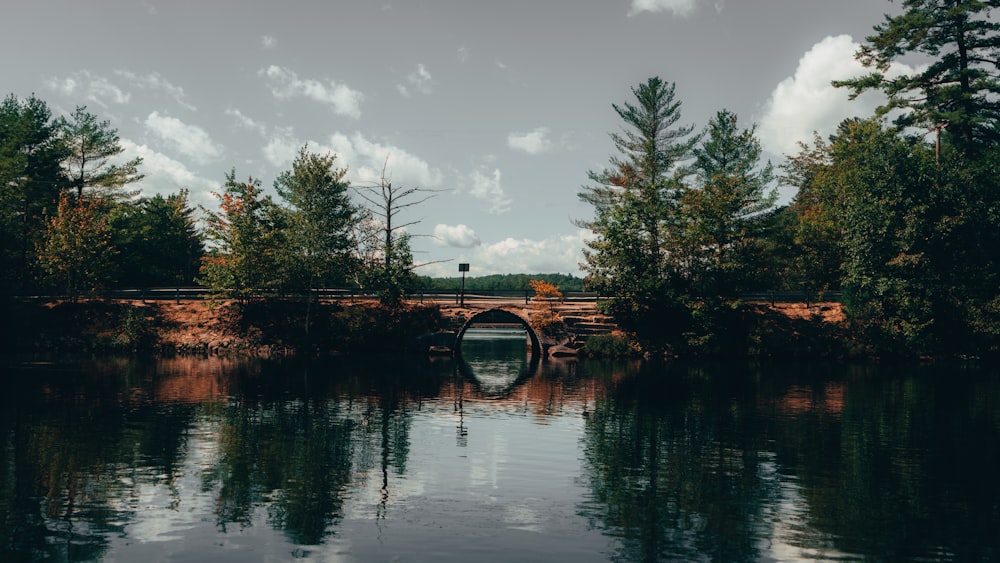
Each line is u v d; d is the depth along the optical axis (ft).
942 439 61.67
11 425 62.44
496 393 91.56
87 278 163.32
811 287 185.88
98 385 90.74
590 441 59.93
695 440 60.64
